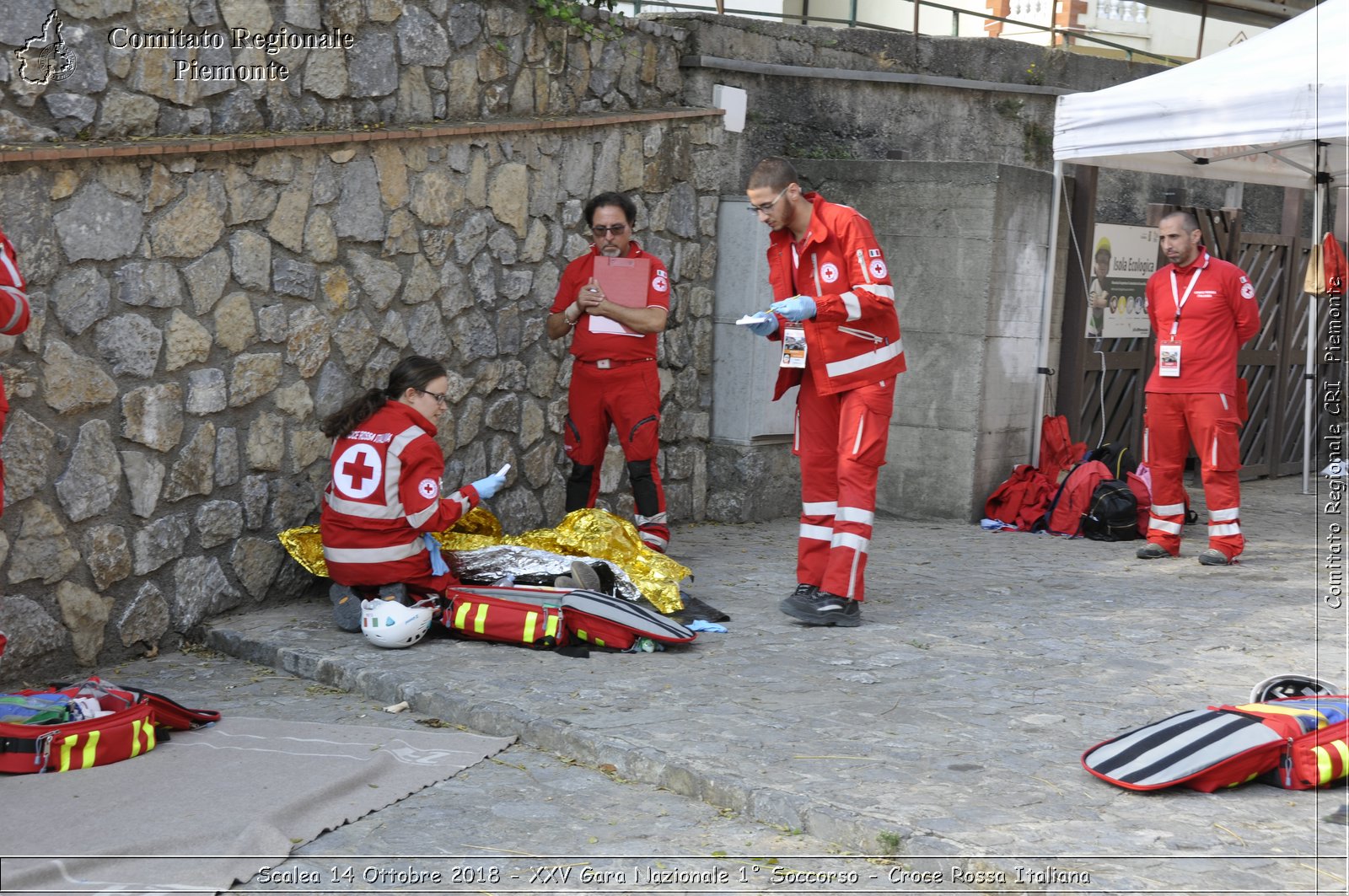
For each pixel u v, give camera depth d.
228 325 5.22
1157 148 7.14
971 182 8.07
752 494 8.03
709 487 8.08
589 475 6.57
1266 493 10.04
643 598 5.59
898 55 9.27
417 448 5.13
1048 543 7.73
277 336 5.43
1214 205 11.30
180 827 3.41
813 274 5.48
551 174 6.82
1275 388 10.77
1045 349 8.73
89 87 4.69
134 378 4.88
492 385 6.57
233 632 5.21
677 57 7.76
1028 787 3.68
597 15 7.13
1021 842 3.29
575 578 5.33
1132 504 7.80
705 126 7.77
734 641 5.29
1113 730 4.20
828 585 5.56
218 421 5.25
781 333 5.60
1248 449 10.77
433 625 5.30
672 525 7.82
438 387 5.23
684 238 7.72
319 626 5.34
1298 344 11.11
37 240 4.48
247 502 5.43
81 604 4.79
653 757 3.88
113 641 4.95
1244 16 12.53
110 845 3.28
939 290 8.24
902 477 8.47
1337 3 6.56
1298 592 6.41
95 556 4.82
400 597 5.21
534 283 6.80
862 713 4.34
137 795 3.64
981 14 10.61
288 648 5.02
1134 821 3.44
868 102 9.02
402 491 5.14
